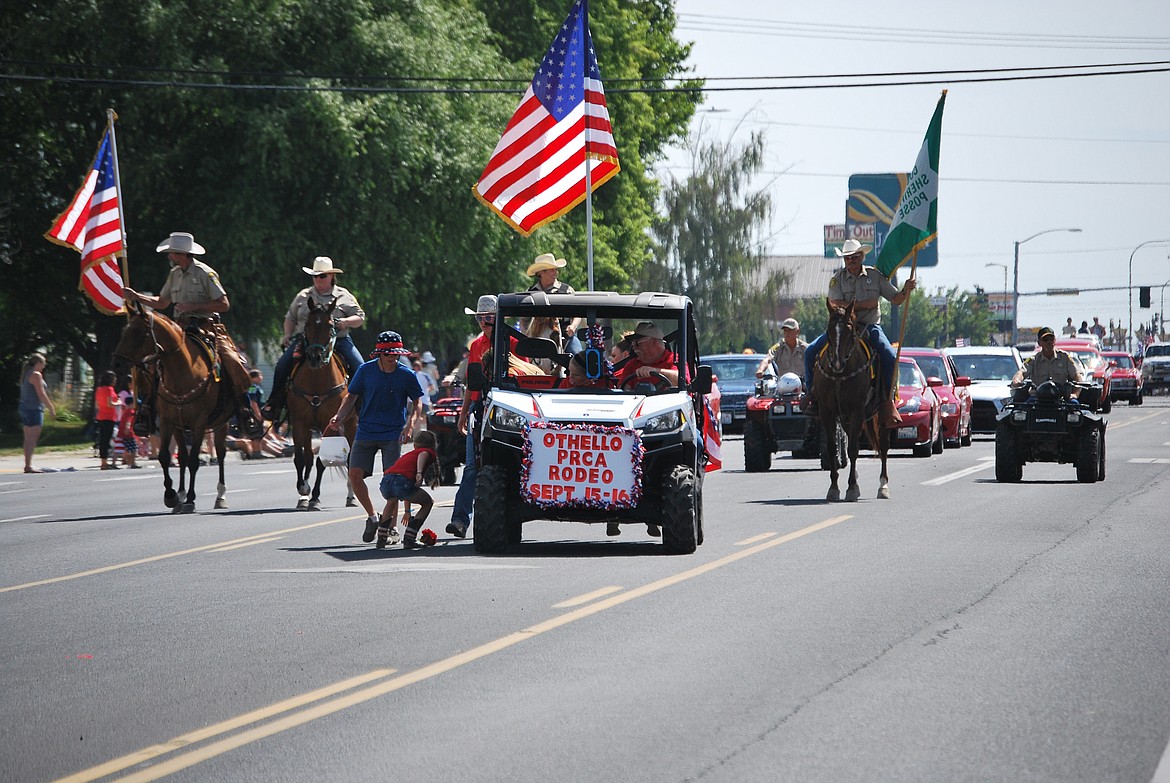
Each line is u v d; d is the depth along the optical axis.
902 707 16.42
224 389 42.41
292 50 92.19
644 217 143.25
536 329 32.81
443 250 95.44
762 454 56.66
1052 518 36.91
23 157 92.88
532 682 17.91
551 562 28.91
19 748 15.30
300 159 87.62
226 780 13.96
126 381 41.25
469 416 32.81
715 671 18.42
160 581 27.28
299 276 90.75
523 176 46.25
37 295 99.19
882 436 43.28
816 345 42.31
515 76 105.69
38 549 33.09
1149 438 78.31
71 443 89.75
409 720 16.12
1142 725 15.56
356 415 42.09
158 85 82.81
